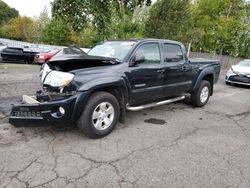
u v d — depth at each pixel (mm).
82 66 4000
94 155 3471
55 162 3223
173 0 17625
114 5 19469
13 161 3193
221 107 6816
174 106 6586
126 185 2803
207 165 3340
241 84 11180
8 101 6020
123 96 4375
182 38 18719
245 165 3393
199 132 4633
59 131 4266
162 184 2855
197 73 6266
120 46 4848
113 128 4336
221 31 24297
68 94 3670
